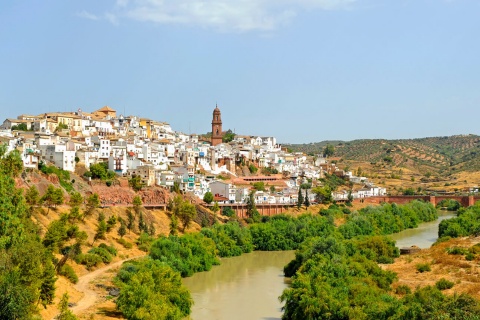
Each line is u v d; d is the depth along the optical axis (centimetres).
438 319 11544
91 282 18362
